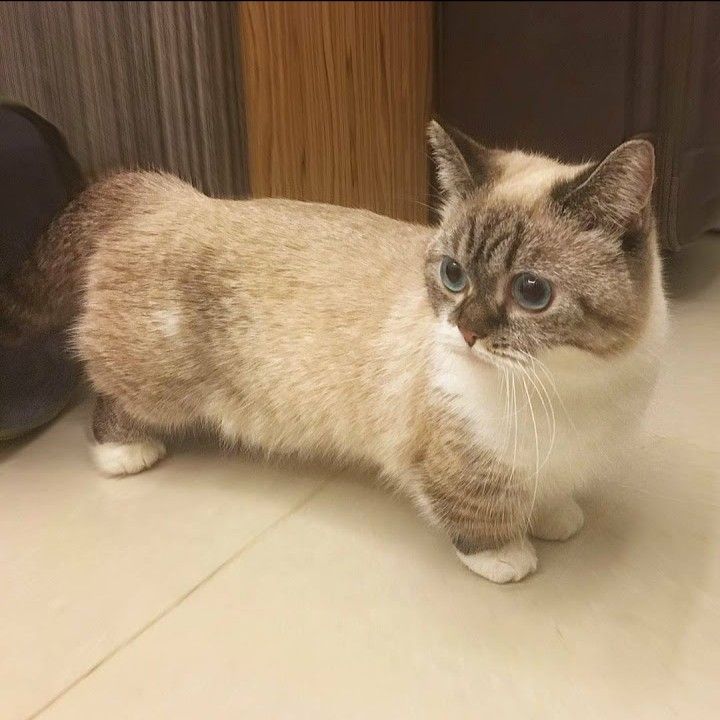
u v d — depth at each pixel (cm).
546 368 92
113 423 133
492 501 104
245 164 171
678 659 95
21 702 92
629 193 87
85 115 145
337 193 188
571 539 116
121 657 98
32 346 144
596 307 89
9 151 132
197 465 136
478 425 99
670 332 130
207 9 155
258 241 121
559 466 102
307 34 172
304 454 132
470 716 89
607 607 104
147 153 155
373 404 114
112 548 116
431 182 142
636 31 164
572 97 176
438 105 194
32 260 136
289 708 91
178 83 155
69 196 136
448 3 186
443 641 99
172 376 125
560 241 89
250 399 124
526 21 176
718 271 203
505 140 187
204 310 120
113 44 145
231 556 114
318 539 118
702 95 170
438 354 102
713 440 136
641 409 104
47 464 136
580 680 93
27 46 136
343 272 117
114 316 125
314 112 179
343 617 103
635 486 126
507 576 107
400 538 118
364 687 93
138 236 125
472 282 93
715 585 107
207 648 99
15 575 111
